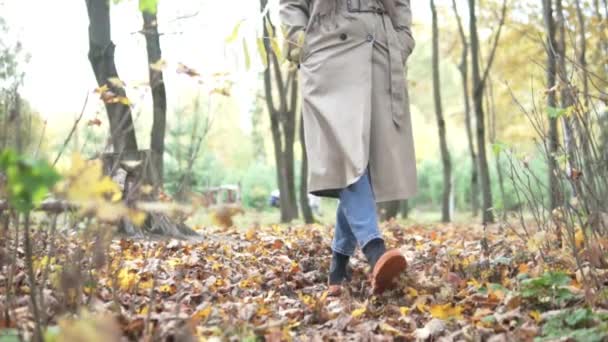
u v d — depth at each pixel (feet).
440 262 14.92
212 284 12.84
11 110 7.98
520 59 56.13
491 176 70.90
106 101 9.53
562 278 10.10
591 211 11.39
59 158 8.00
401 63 12.39
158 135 20.79
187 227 21.25
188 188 8.80
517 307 9.96
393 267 10.93
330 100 12.02
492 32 56.59
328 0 12.18
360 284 12.92
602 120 12.67
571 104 11.92
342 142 11.72
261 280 13.65
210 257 16.80
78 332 5.15
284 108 45.27
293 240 21.08
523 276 11.46
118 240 17.95
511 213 17.47
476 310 10.30
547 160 12.44
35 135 8.83
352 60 12.05
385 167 12.10
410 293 11.57
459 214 75.72
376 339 9.29
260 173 81.56
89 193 5.98
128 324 8.80
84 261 9.29
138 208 6.58
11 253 9.62
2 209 8.44
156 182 8.86
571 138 11.76
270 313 10.51
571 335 8.34
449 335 9.21
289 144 45.52
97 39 20.22
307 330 9.98
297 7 12.44
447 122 126.41
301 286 13.84
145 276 13.05
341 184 12.04
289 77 45.32
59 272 8.91
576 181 11.37
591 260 10.51
